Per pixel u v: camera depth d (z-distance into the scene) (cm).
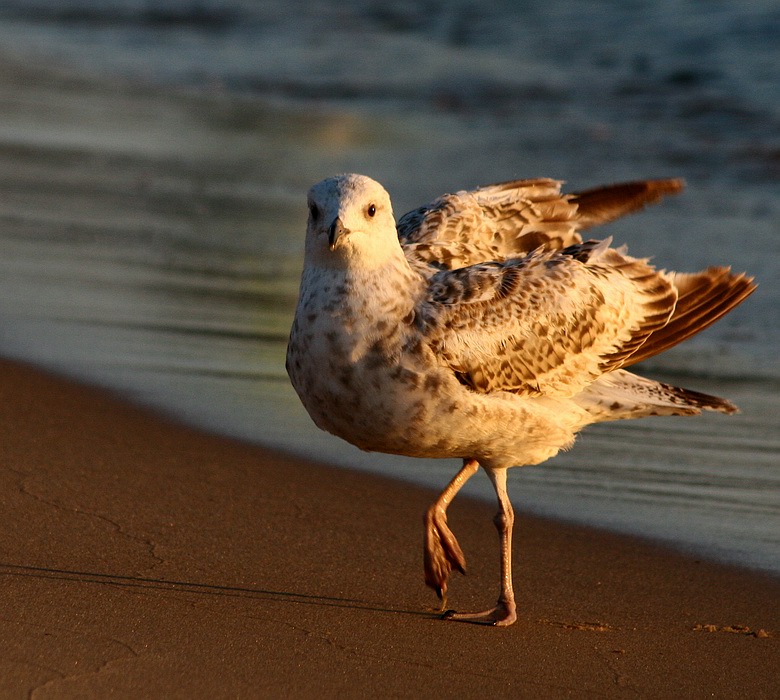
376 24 4309
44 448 1272
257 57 3969
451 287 1040
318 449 1344
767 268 1958
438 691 845
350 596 1005
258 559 1061
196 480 1227
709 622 994
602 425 1479
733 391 1564
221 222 2266
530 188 1232
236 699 804
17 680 800
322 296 998
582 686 868
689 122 2964
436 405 1009
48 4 4925
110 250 2059
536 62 3634
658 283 1159
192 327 1714
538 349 1061
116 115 3172
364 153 2791
